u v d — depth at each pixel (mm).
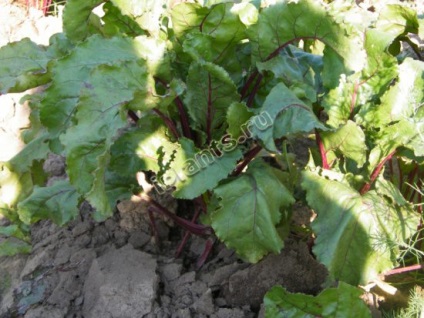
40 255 806
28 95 807
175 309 713
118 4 686
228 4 680
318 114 778
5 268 818
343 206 649
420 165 783
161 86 713
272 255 734
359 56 659
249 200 653
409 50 1078
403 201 682
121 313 694
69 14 710
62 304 738
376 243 644
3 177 853
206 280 749
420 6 1271
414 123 677
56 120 649
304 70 754
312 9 659
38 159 830
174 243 830
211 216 655
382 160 694
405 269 735
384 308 734
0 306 763
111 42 659
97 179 582
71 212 749
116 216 845
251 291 727
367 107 711
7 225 888
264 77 749
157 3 705
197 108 707
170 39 722
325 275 747
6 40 1181
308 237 783
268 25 688
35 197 748
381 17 823
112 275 728
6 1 1275
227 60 730
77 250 806
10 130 1018
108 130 602
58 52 766
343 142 686
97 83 608
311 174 665
